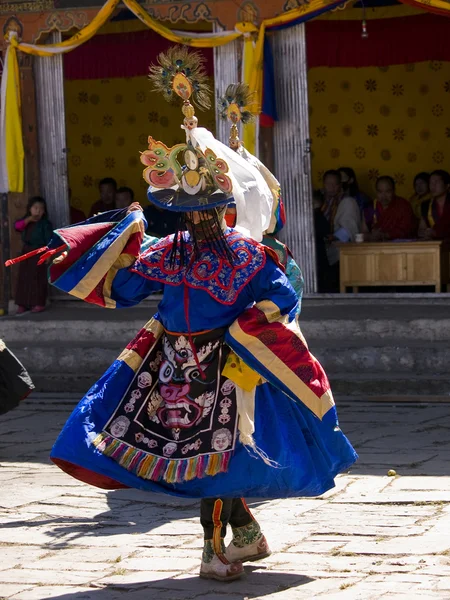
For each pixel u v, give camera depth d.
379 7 34.00
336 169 36.91
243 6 26.52
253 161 11.77
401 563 9.80
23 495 13.66
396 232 31.73
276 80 26.92
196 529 11.57
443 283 29.11
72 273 9.56
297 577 9.48
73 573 9.86
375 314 24.53
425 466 14.65
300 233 27.14
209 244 9.45
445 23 31.84
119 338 25.52
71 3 28.02
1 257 28.88
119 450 9.24
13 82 28.16
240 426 8.95
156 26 27.14
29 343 25.70
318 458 9.34
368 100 36.56
